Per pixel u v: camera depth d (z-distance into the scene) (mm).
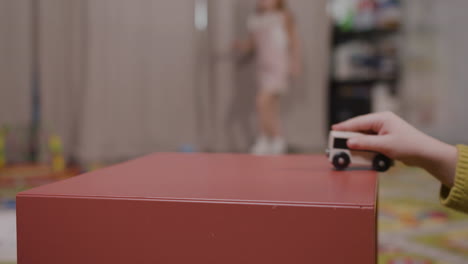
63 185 434
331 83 3293
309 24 3033
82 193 395
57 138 2352
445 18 3225
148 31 2771
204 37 2896
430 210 1518
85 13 2596
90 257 383
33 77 2629
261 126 2803
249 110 2945
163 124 2836
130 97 2742
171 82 2836
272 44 2736
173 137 2857
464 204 483
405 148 505
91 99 2617
